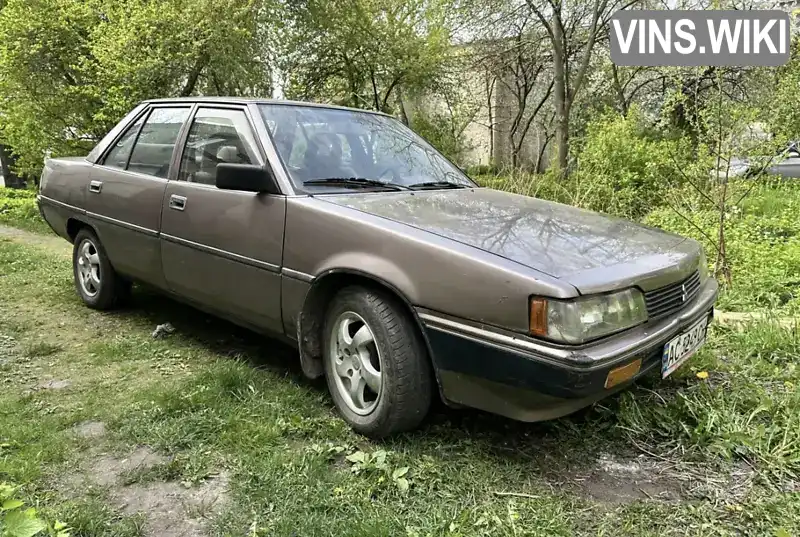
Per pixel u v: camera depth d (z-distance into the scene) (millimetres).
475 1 11992
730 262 4977
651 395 2904
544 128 16875
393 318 2459
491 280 2186
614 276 2240
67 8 8688
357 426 2635
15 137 9898
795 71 7848
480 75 16250
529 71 16219
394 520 2035
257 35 9953
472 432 2641
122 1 8961
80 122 9352
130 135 4117
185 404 2842
